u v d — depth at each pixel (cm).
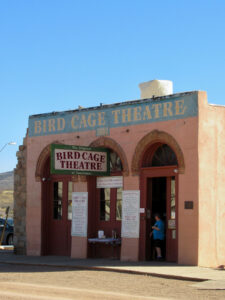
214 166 1728
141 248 1831
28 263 1811
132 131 1878
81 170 1878
